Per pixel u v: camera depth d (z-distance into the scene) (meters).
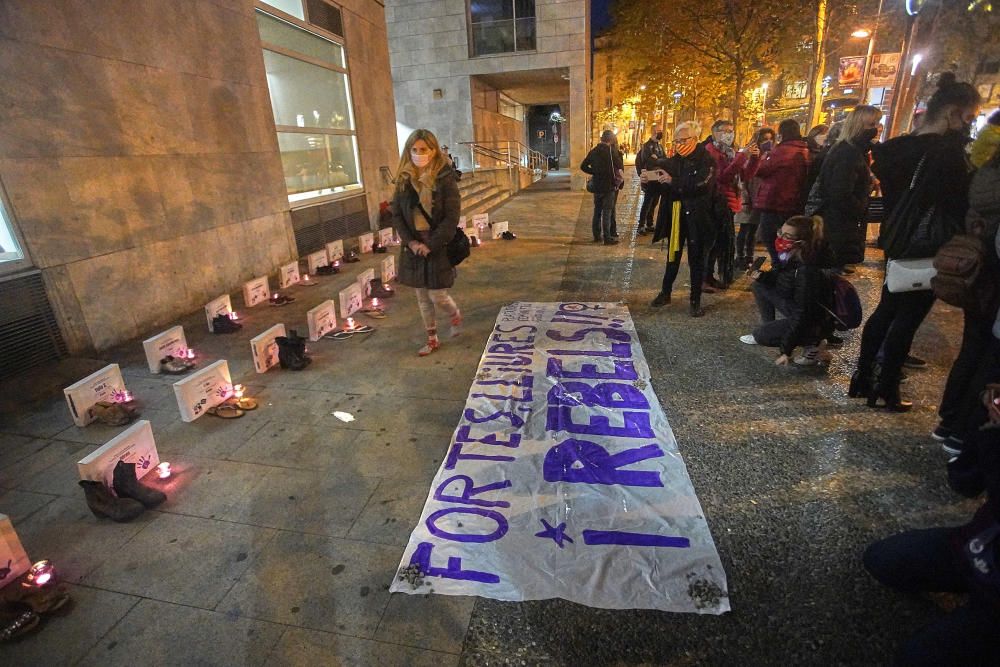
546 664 1.83
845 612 2.00
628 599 2.07
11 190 4.07
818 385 3.71
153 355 4.24
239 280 6.70
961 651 1.50
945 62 15.19
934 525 2.40
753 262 6.64
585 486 2.71
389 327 5.19
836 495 2.61
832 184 4.23
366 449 3.12
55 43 4.34
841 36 16.73
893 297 3.10
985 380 2.46
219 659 1.88
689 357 4.25
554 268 7.31
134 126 5.10
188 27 5.74
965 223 2.54
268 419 3.50
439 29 18.09
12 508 2.71
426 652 1.88
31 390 3.92
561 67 17.80
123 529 2.53
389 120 11.02
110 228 4.87
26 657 1.91
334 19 8.91
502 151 23.25
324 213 8.70
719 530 2.42
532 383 3.86
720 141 6.23
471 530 2.43
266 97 7.10
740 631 1.94
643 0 16.98
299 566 2.28
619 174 8.58
